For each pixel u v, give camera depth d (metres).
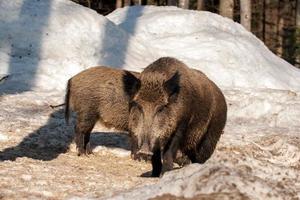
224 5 46.66
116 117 19.19
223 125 17.52
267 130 24.66
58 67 31.28
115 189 13.18
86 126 19.67
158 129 13.84
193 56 35.97
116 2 56.00
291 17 62.28
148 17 39.56
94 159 19.22
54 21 34.00
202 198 10.75
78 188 13.25
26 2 34.75
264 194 10.84
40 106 25.44
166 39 37.44
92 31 34.47
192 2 59.69
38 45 32.50
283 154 21.36
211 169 11.38
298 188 11.55
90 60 32.84
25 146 20.08
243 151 21.05
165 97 13.87
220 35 38.22
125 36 35.62
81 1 58.53
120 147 20.89
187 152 17.11
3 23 33.19
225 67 35.56
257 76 35.97
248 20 44.72
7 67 30.59
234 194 10.79
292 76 37.91
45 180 13.87
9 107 24.73
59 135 21.44
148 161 19.09
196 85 15.48
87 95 19.48
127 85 14.17
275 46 60.59
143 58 34.69
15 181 13.52
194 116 15.61
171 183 11.35
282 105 27.53
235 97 28.56
